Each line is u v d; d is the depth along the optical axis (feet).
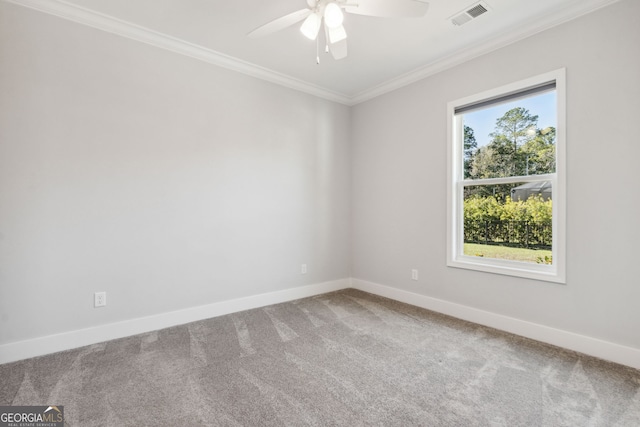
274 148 11.20
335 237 13.14
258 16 7.76
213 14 7.66
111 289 8.07
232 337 8.24
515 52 8.42
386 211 12.11
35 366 6.64
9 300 6.83
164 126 8.84
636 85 6.57
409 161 11.25
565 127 7.53
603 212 7.02
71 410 5.21
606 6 6.91
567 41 7.48
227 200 10.07
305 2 7.21
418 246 10.98
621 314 6.81
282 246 11.46
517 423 4.97
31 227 7.06
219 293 9.93
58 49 7.31
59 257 7.38
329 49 7.50
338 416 5.11
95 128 7.80
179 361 6.91
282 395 5.68
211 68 9.70
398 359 7.06
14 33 6.82
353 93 12.85
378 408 5.32
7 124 6.77
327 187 12.84
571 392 5.79
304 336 8.32
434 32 8.40
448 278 10.09
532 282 8.18
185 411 5.22
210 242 9.73
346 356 7.19
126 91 8.23
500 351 7.45
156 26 8.19
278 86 11.30
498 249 9.19
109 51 7.97
